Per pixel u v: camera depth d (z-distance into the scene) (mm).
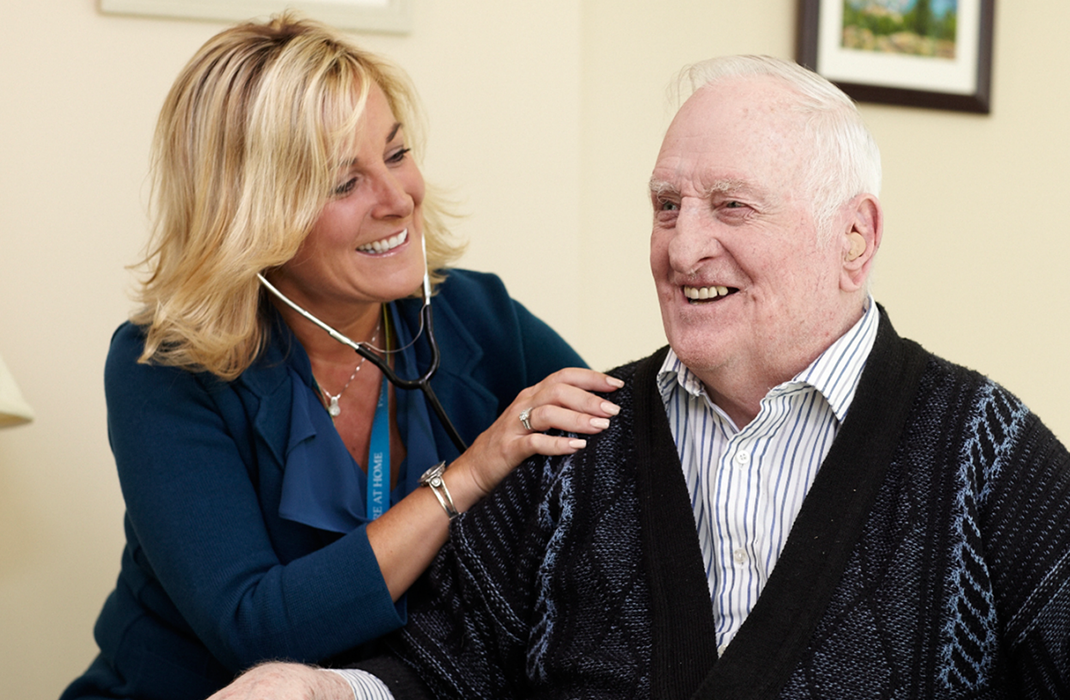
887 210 2547
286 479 1472
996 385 1207
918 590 1110
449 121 2248
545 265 2309
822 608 1126
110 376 1543
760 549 1208
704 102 1228
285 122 1420
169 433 1472
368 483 1546
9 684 2146
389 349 1644
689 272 1195
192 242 1497
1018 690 1134
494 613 1333
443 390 1632
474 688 1343
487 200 2271
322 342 1576
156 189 2139
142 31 2111
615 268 2428
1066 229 2676
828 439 1223
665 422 1297
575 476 1310
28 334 2105
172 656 1573
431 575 1395
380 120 1483
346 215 1451
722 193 1174
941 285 2598
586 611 1260
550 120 2297
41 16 2066
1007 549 1108
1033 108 2639
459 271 1811
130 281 2145
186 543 1422
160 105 2131
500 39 2266
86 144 2105
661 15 2430
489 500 1362
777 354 1206
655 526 1239
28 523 2139
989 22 2547
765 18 2482
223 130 1468
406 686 1347
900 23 2498
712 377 1236
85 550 2176
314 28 1562
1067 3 2652
